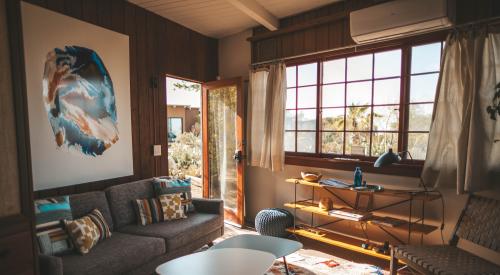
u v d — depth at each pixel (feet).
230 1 9.52
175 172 20.86
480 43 7.32
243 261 6.64
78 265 6.13
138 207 9.09
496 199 6.93
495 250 6.38
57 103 8.14
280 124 11.53
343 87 10.58
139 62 10.69
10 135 4.20
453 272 5.88
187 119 31.40
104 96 9.39
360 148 10.28
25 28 7.48
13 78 4.22
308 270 8.55
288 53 11.80
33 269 4.48
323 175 10.93
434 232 8.64
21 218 4.32
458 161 7.52
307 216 11.50
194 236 8.93
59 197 7.40
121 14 10.02
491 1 7.52
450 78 7.91
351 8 10.07
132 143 10.46
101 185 9.39
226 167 13.60
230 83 12.73
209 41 14.08
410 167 8.91
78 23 8.66
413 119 9.08
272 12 11.19
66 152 8.38
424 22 7.77
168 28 11.89
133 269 7.12
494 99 6.89
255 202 13.23
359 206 10.07
